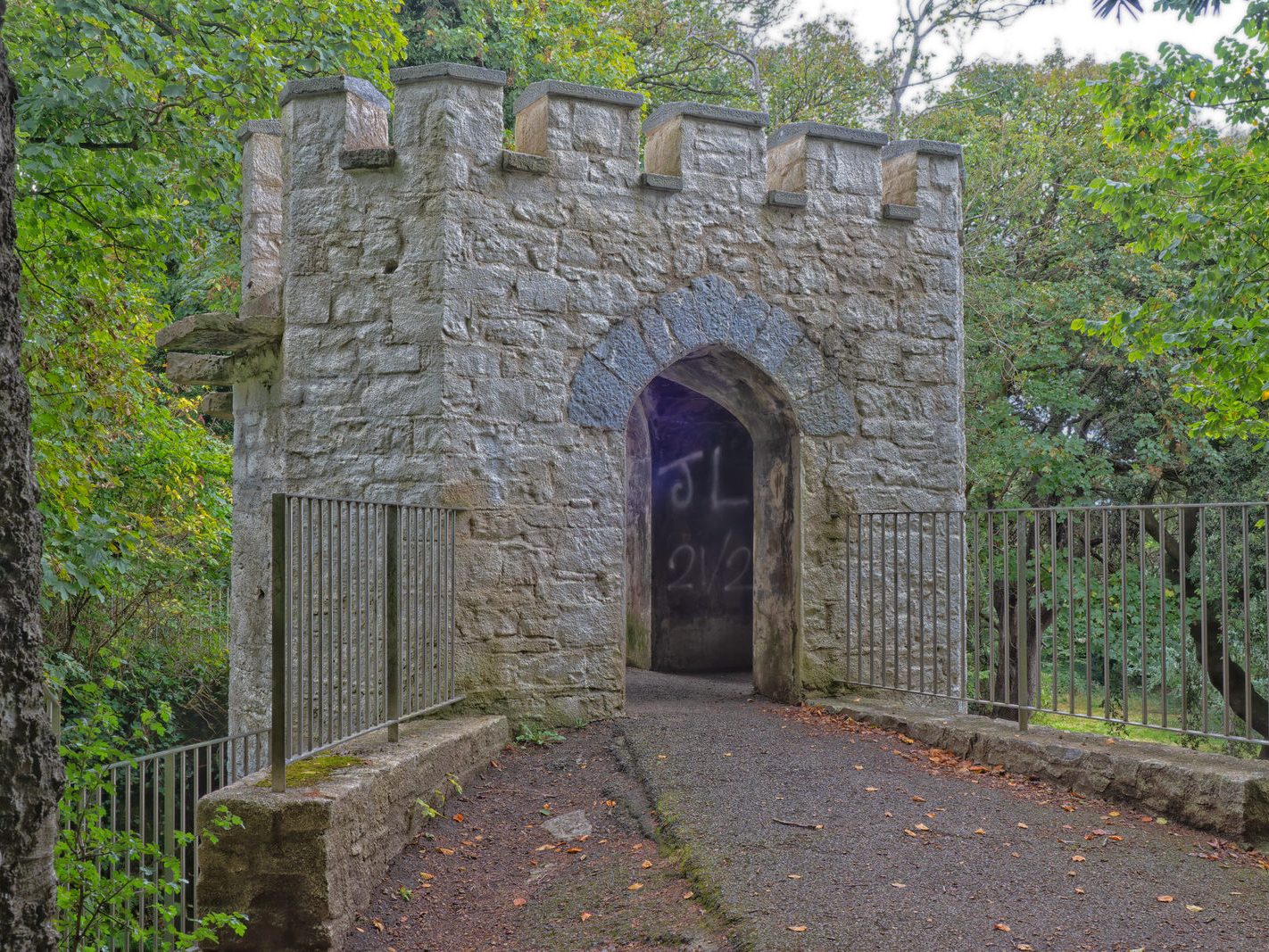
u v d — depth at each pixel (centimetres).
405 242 707
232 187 1052
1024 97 1956
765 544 848
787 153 830
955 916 416
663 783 582
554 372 730
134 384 1041
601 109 752
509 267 719
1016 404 1759
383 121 758
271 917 448
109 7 900
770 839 497
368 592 580
